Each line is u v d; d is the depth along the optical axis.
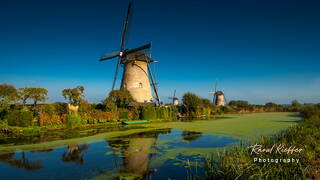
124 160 9.75
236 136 16.02
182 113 44.72
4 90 20.38
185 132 18.88
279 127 20.91
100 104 31.25
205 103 53.59
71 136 16.75
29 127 20.06
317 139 11.94
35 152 11.48
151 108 32.22
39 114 22.20
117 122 27.61
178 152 11.13
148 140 14.80
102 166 8.91
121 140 14.86
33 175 7.97
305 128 15.66
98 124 25.70
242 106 71.19
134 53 34.75
